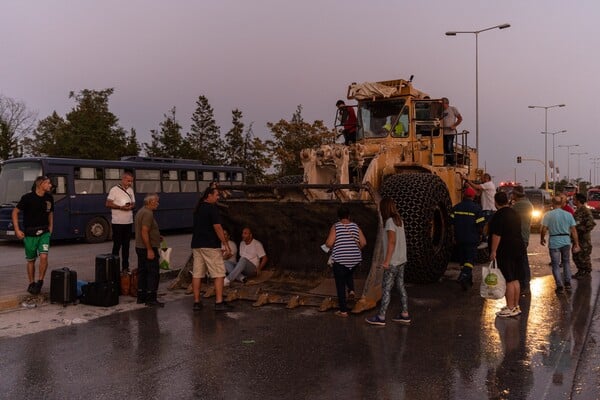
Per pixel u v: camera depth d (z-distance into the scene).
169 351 5.74
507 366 5.21
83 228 17.28
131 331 6.54
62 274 7.83
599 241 17.92
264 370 5.14
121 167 18.62
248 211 9.16
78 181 17.22
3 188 16.91
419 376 4.96
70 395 4.55
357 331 6.48
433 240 9.33
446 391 4.60
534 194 23.97
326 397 4.49
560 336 6.23
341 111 11.26
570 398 4.45
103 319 7.13
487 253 11.85
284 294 8.17
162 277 10.23
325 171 8.75
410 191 8.76
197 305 7.59
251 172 44.97
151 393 4.59
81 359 5.48
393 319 6.90
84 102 40.09
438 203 9.16
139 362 5.39
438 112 10.70
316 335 6.32
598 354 5.61
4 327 6.72
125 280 8.52
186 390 4.66
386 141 10.43
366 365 5.27
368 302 7.44
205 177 22.25
